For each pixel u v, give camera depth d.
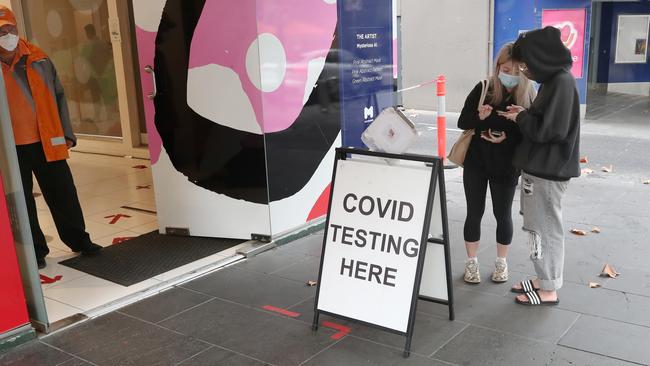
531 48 3.26
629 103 12.19
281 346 3.32
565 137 3.26
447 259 3.40
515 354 3.10
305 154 5.13
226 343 3.38
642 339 3.19
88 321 3.73
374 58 5.80
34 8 9.25
